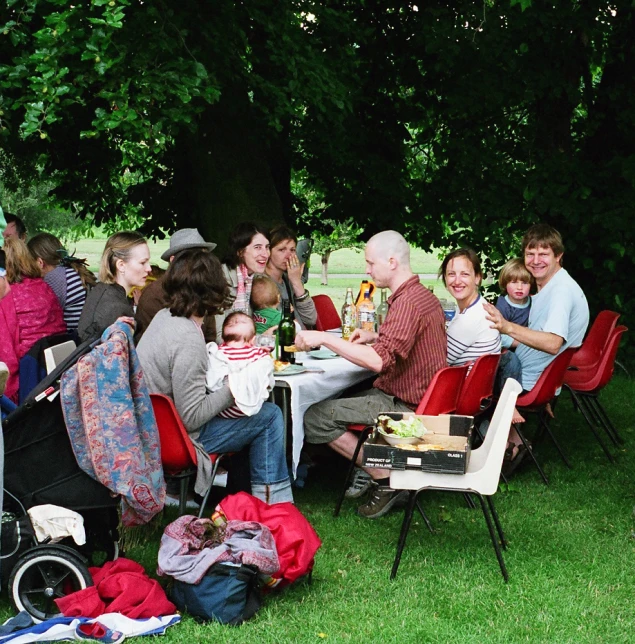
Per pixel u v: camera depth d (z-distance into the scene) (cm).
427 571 410
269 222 848
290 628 348
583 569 415
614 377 912
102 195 1074
